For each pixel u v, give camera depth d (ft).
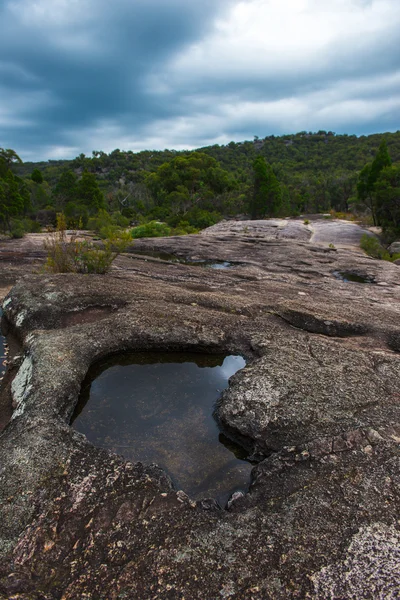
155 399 18.48
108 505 11.51
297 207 286.87
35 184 246.88
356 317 29.17
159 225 117.08
